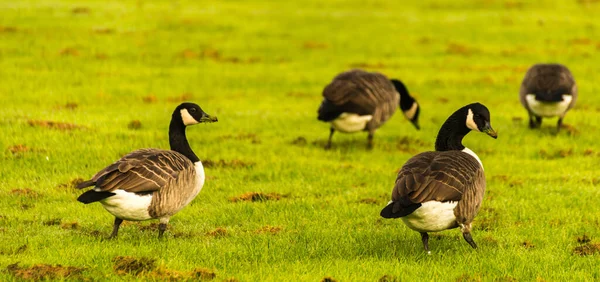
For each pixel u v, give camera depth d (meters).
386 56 34.50
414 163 9.66
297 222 12.50
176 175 10.14
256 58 33.22
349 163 18.00
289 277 9.07
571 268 9.80
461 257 10.20
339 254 10.39
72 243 10.32
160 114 22.64
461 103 26.42
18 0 41.69
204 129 21.14
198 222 12.51
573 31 40.72
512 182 16.05
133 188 9.59
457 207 9.45
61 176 15.21
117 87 26.59
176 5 44.59
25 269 8.74
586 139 21.06
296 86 28.47
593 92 28.06
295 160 17.75
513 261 10.01
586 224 12.55
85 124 20.14
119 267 9.04
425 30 40.56
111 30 35.88
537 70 21.75
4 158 16.20
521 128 22.41
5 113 20.73
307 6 47.41
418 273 9.43
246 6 46.28
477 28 41.19
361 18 43.62
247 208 13.38
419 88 28.59
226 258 9.95
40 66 28.80
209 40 36.12
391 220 12.81
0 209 12.66
